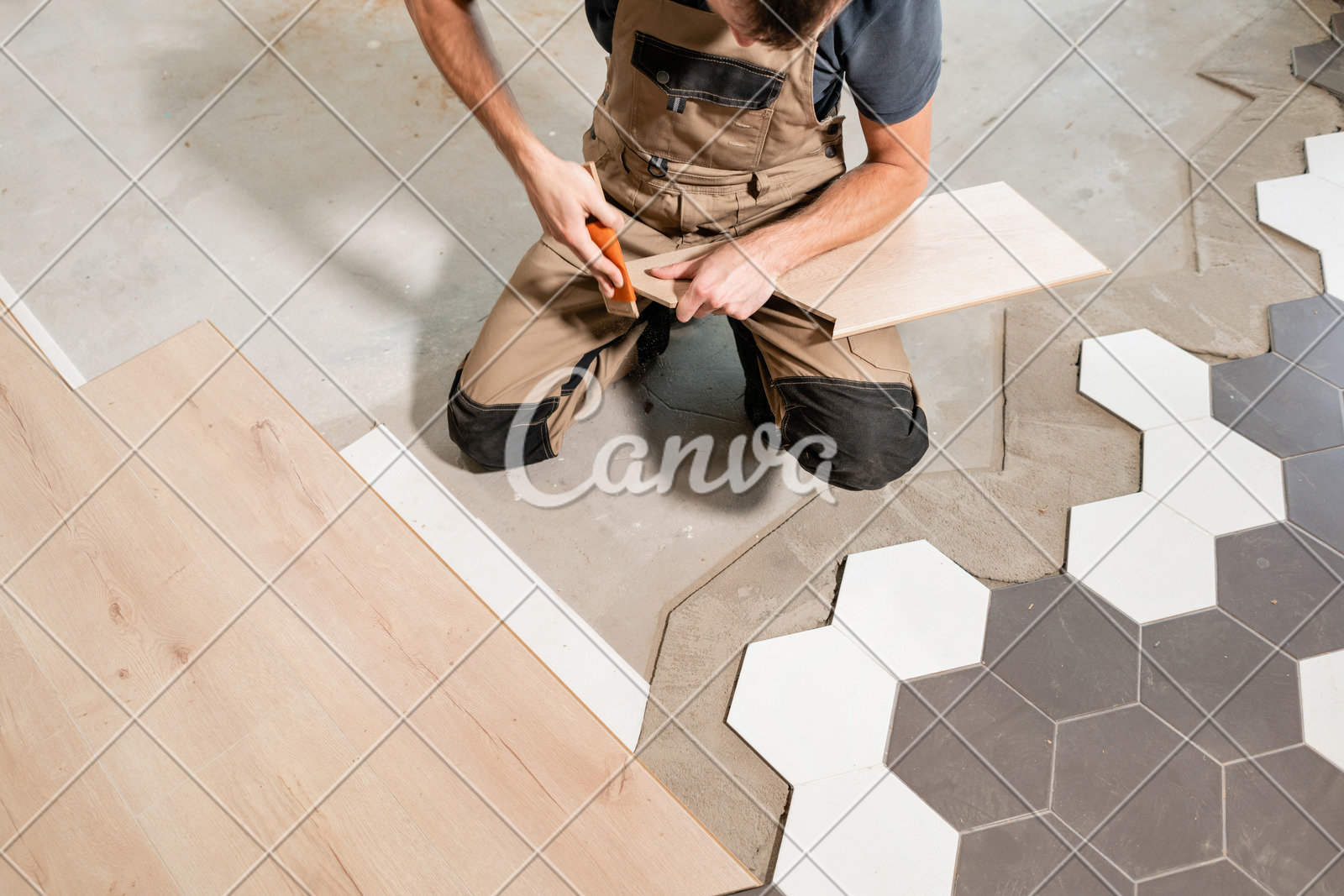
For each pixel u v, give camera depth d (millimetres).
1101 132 1998
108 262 1805
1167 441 1508
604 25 1243
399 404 1610
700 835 828
